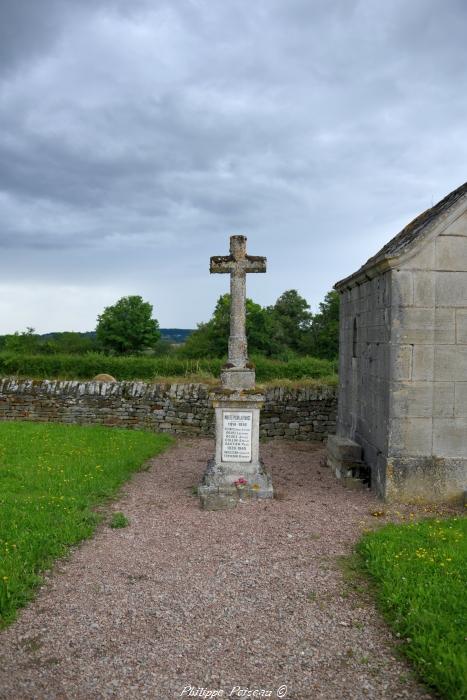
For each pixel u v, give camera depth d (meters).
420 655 4.31
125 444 12.77
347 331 12.24
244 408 9.02
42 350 34.44
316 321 40.19
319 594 5.49
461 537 6.78
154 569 6.07
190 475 10.66
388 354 8.96
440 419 8.88
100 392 16.17
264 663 4.38
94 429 14.86
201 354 33.56
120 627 4.87
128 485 9.71
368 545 6.45
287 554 6.50
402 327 8.82
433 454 8.88
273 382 16.39
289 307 41.28
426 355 8.84
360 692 4.04
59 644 4.59
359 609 5.19
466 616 4.75
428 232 8.70
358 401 11.10
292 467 11.66
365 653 4.49
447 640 4.43
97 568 6.07
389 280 8.97
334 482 10.29
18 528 6.89
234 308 9.16
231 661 4.40
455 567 5.76
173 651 4.52
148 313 40.03
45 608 5.17
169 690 4.05
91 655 4.45
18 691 4.02
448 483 8.86
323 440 14.99
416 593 5.18
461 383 8.88
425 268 8.79
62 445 12.27
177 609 5.19
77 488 8.88
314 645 4.61
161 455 12.60
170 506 8.48
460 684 3.92
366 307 10.49
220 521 7.73
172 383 16.16
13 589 5.31
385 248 10.76
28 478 9.33
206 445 14.21
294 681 4.16
